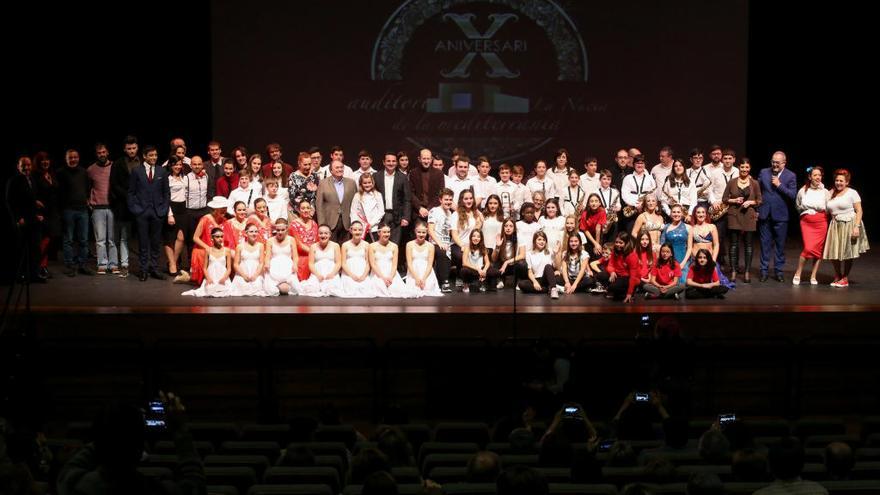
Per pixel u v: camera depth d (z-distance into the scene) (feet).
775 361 28.73
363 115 44.01
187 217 36.06
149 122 45.75
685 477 16.01
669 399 26.50
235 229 33.53
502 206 35.68
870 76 46.88
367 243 33.91
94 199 36.37
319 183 35.09
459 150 37.35
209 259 32.50
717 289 32.09
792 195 35.19
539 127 44.34
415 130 44.16
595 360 27.61
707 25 43.98
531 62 44.04
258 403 27.76
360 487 14.76
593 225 35.60
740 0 43.83
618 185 37.81
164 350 28.27
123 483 9.11
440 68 43.96
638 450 20.01
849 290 33.65
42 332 28.89
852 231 33.55
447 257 34.01
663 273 32.19
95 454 9.20
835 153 47.91
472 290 33.78
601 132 44.45
